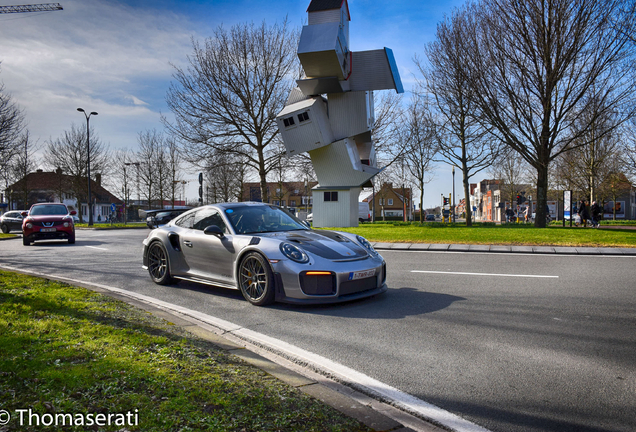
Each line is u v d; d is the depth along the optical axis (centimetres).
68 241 1488
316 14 1497
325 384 271
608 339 355
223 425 200
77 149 3891
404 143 2752
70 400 219
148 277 711
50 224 1412
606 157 3042
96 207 7038
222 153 2166
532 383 269
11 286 551
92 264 873
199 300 531
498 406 238
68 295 498
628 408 235
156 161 3997
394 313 449
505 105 1636
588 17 1441
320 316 441
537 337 362
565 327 390
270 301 488
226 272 543
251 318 438
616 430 212
